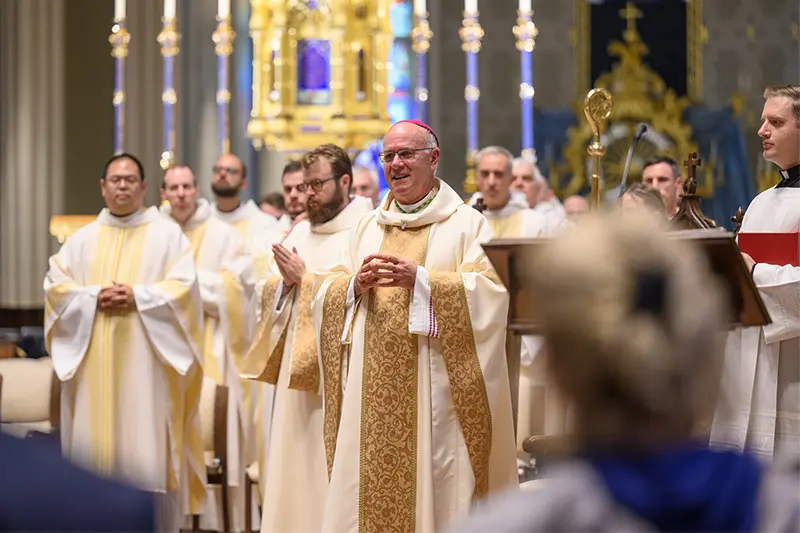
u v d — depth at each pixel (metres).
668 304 2.25
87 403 8.44
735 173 21.72
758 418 6.08
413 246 6.66
